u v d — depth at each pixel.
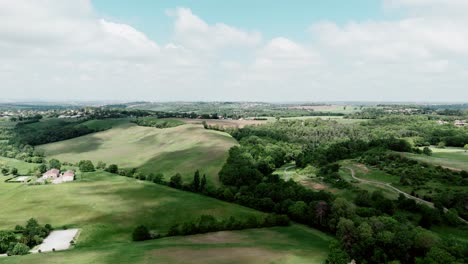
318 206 104.44
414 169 148.00
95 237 97.31
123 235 99.00
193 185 148.50
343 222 85.06
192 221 104.62
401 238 78.31
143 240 93.38
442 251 72.81
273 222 104.81
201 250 79.81
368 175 150.00
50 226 103.12
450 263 70.19
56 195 135.25
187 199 130.25
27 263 73.12
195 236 93.81
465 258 72.88
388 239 79.69
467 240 95.38
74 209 118.62
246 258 74.25
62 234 99.25
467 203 114.50
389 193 126.12
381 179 144.12
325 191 124.25
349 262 76.62
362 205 116.69
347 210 100.06
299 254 78.31
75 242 93.69
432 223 105.00
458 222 104.56
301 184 146.50
